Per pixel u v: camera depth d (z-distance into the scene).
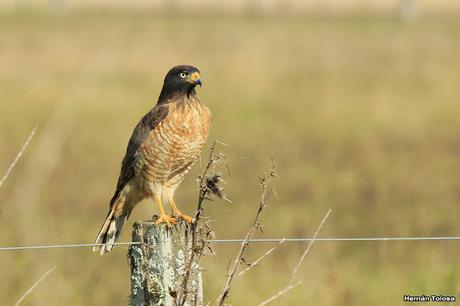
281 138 21.02
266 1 71.94
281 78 31.03
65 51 37.00
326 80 30.64
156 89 28.05
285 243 12.47
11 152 18.52
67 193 15.38
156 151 8.67
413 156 18.77
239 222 13.34
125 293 10.12
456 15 63.69
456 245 12.29
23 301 9.27
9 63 33.50
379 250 12.01
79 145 19.61
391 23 56.91
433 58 36.59
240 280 10.10
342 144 20.36
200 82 8.72
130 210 9.08
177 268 6.65
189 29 49.81
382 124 22.78
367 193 15.54
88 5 67.44
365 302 9.82
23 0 68.19
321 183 16.27
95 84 28.67
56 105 24.39
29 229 11.86
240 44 41.59
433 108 24.62
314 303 9.67
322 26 53.88
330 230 12.98
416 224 13.43
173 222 6.88
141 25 52.16
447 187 16.02
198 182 6.43
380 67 33.91
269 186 15.13
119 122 22.53
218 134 21.20
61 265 10.45
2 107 24.27
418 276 10.47
